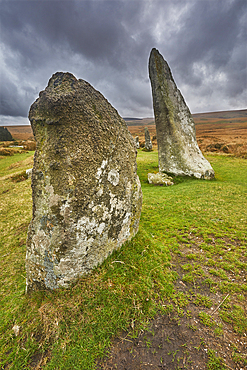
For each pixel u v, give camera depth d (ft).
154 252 14.58
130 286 11.08
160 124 47.09
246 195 29.01
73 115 9.87
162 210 25.98
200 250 16.06
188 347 8.63
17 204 31.50
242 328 9.27
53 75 10.29
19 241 20.56
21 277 14.74
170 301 10.85
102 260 12.54
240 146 75.36
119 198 13.41
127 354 8.46
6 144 133.69
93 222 11.28
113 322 9.44
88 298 10.25
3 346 9.02
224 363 7.89
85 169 10.50
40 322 9.52
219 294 11.42
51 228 9.93
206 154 75.87
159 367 7.95
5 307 11.35
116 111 13.26
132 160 14.84
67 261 10.34
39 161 9.99
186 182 41.91
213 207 25.14
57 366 8.07
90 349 8.54
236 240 17.22
